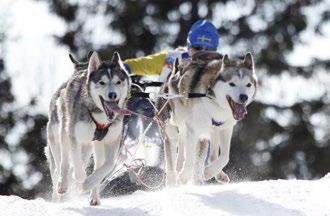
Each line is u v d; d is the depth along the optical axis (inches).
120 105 451.8
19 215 411.8
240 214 392.5
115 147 449.7
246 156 1101.7
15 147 1173.7
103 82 440.5
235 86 454.0
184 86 477.7
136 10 1142.3
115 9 1157.1
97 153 459.5
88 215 409.1
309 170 1173.1
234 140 1096.8
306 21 1169.4
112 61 450.9
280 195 414.6
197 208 404.8
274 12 1171.3
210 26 518.9
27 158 1173.7
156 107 520.4
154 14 1150.3
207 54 489.7
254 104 1120.2
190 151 472.1
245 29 1147.9
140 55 1138.7
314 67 1173.1
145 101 556.4
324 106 1177.4
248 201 408.8
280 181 442.6
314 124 1179.9
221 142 469.1
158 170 568.1
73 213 413.1
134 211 409.1
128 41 1135.6
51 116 497.0
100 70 445.1
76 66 483.5
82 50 1161.4
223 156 466.0
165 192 440.8
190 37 517.7
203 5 1146.0
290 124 1169.4
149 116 551.8
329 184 428.8
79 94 449.4
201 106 466.3
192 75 476.1
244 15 1154.7
